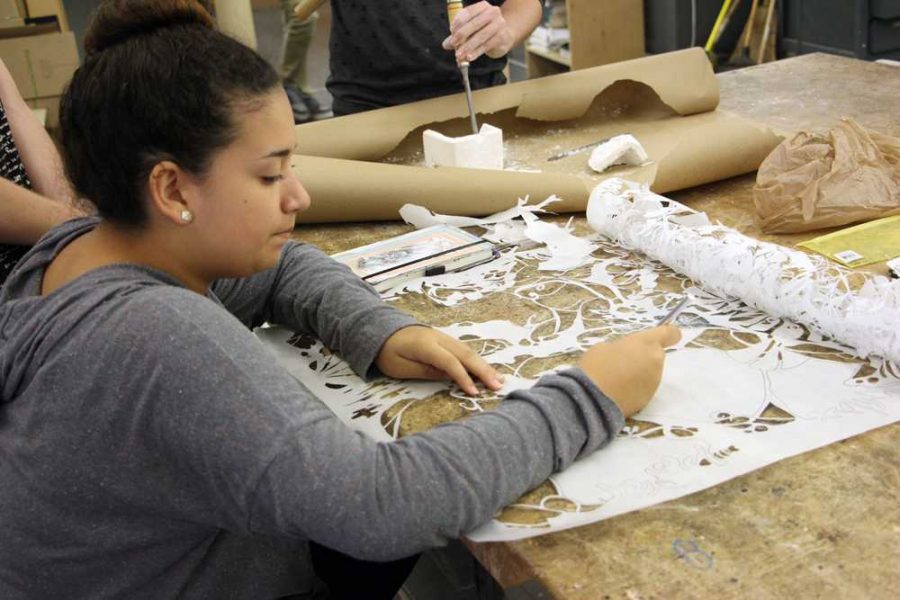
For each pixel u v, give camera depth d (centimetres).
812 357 103
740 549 75
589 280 129
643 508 81
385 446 82
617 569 74
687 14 384
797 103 194
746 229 141
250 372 77
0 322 87
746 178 163
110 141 81
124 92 80
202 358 76
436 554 144
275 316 126
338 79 215
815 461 85
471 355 107
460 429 85
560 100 191
